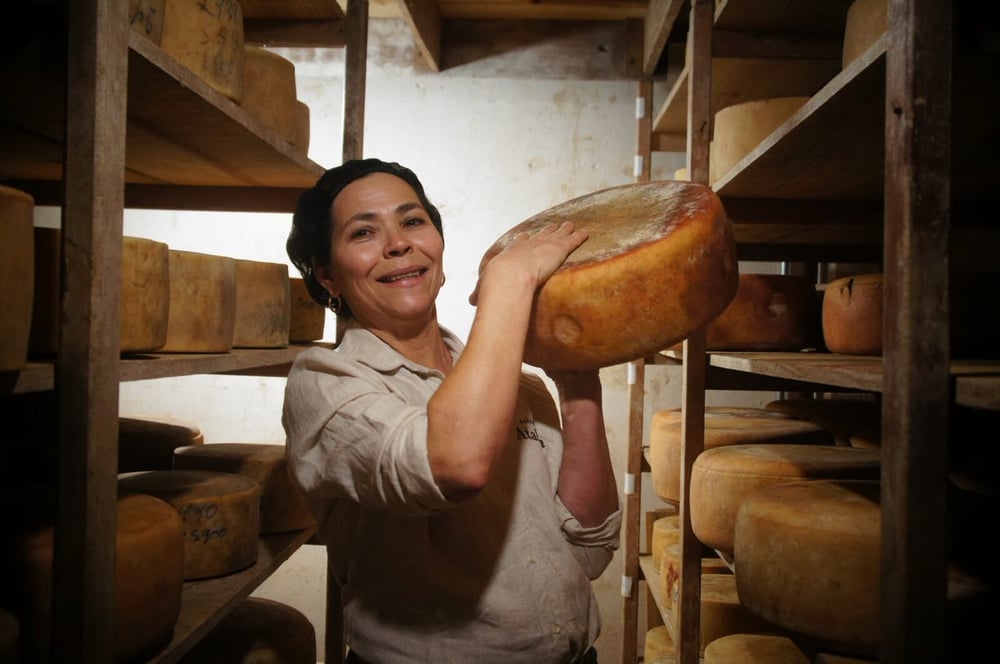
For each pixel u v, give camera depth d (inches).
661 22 98.5
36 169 70.6
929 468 29.0
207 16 52.9
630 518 115.7
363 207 44.1
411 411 36.3
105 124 35.8
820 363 49.5
